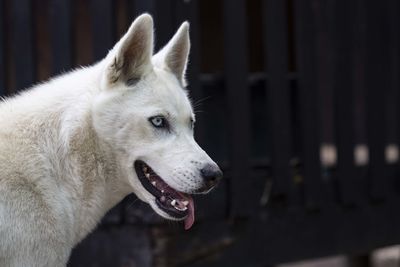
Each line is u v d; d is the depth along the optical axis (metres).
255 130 9.78
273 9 8.38
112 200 5.13
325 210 8.85
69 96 4.92
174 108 4.96
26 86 7.84
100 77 4.95
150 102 4.91
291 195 8.54
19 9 7.83
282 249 8.57
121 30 8.80
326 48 10.70
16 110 4.89
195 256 7.98
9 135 4.79
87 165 4.92
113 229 7.77
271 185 8.48
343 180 8.93
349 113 8.94
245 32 8.16
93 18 7.61
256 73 10.55
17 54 7.84
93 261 7.82
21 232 4.66
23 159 4.75
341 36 8.91
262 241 8.43
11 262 4.67
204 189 4.88
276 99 8.41
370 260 10.62
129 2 7.52
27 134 4.82
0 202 4.62
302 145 8.63
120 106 4.87
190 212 4.98
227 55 8.11
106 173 4.98
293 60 10.89
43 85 5.09
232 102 8.14
